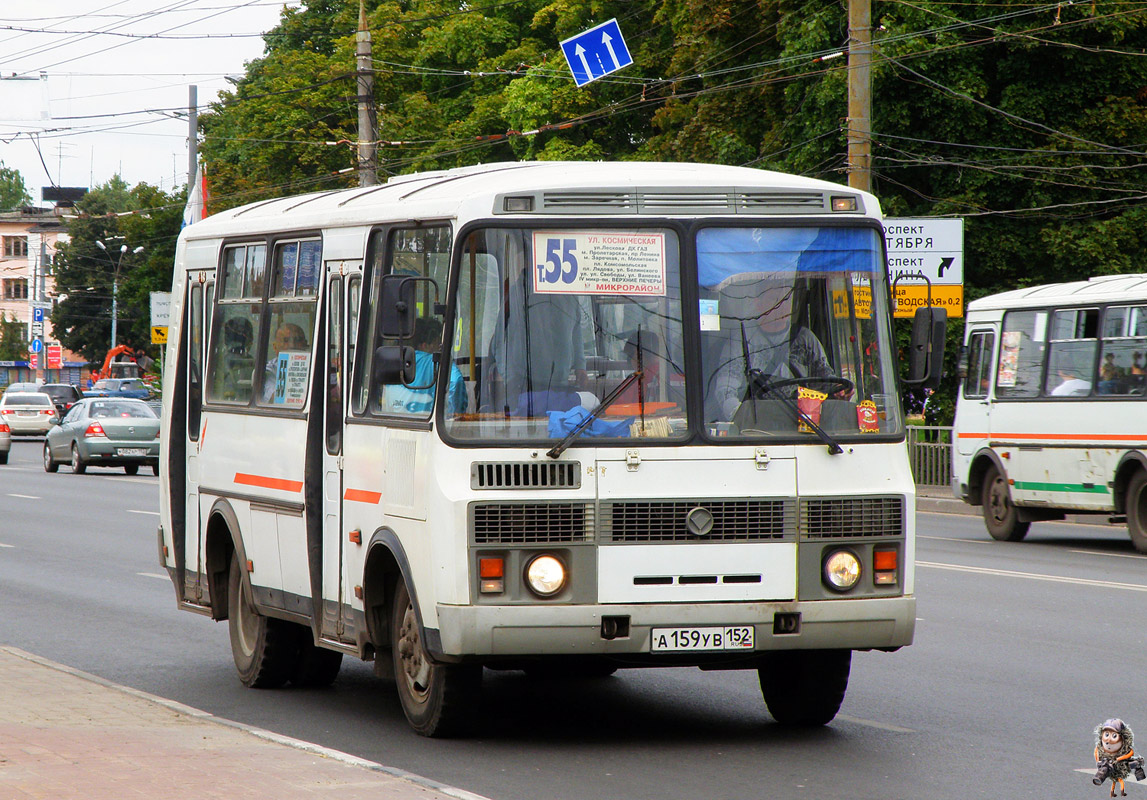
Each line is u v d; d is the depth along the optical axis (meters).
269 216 14.88
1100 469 28.12
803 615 11.17
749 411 11.28
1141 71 43.50
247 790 9.38
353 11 78.50
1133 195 43.84
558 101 61.38
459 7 73.19
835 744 11.76
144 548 27.97
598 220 11.32
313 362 13.38
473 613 10.80
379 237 12.52
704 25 51.56
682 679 15.07
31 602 20.92
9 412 82.44
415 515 11.33
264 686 14.67
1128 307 27.81
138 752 10.55
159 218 115.75
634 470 11.05
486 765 10.99
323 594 13.05
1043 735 12.09
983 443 31.16
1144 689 14.09
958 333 41.03
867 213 11.83
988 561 25.45
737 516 11.14
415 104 69.12
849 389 11.55
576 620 10.90
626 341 11.24
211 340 15.80
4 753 10.46
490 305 11.17
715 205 11.52
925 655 15.98
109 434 51.75
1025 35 42.16
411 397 11.65
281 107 74.56
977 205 43.41
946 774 10.72
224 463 15.15
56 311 148.12
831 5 44.31
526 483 10.95
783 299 11.52
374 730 12.45
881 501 11.41
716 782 10.45
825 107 43.84
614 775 10.66
